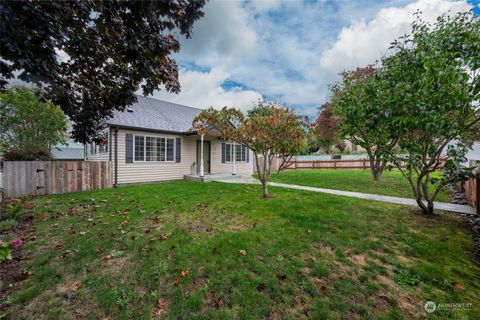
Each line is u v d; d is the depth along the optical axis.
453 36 3.47
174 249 2.84
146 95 3.33
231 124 6.26
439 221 3.96
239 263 2.49
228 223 3.83
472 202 4.89
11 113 9.99
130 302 1.91
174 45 3.10
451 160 3.62
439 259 2.64
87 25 2.51
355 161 15.46
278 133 5.44
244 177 11.53
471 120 3.78
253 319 1.72
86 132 3.36
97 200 5.82
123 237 3.24
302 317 1.74
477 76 2.99
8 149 9.65
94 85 3.15
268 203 5.18
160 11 2.52
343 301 1.92
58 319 1.74
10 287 2.10
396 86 4.00
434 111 3.38
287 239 3.12
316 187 7.81
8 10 1.71
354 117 4.66
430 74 3.17
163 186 8.16
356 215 4.27
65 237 3.27
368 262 2.56
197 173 11.62
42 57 2.12
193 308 1.84
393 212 4.48
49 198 6.15
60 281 2.21
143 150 9.65
